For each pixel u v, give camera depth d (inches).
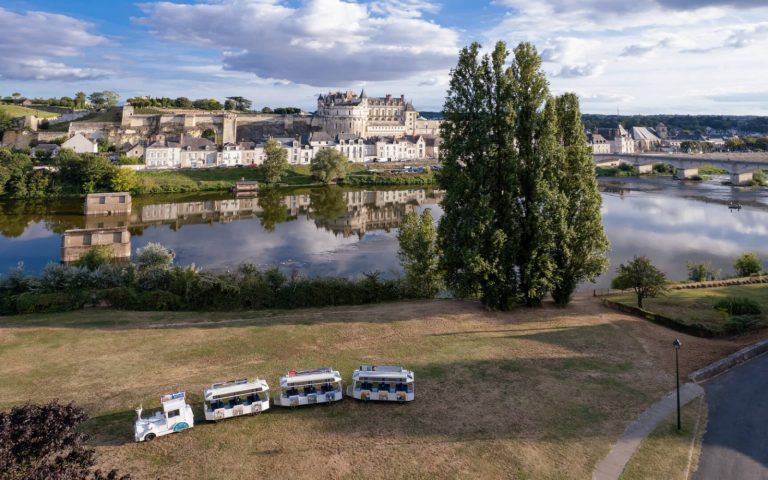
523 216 1769.2
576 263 1793.8
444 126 1843.0
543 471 845.2
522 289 1824.6
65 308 1818.4
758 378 1190.9
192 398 1087.0
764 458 884.6
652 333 1561.3
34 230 3941.9
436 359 1316.4
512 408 1056.2
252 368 1254.9
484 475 834.8
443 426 984.9
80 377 1201.4
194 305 1907.0
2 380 1180.5
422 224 2196.1
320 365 1269.7
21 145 6943.9
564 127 1855.3
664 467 855.7
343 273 2856.8
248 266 2107.5
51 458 729.0
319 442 928.9
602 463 867.4
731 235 3742.6
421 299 2094.0
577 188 1796.3
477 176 1724.9
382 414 1033.5
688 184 7091.5
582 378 1206.3
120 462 857.5
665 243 3489.2
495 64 1758.1
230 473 833.5
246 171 6919.3
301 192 6210.6
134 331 1546.5
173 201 5374.0
